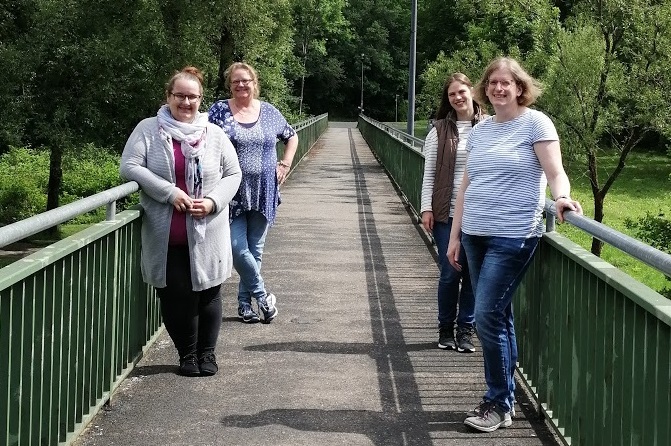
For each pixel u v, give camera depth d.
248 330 6.48
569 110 17.09
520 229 4.20
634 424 2.98
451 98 5.89
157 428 4.40
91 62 20.84
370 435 4.34
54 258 3.56
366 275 8.72
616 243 3.12
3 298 2.99
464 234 4.42
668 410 2.66
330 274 8.74
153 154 5.06
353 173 22.22
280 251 10.13
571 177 19.17
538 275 4.66
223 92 26.05
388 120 109.50
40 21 21.16
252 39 25.70
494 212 4.24
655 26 16.22
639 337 2.95
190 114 5.14
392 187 18.34
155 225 5.11
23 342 3.25
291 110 65.81
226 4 23.61
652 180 33.56
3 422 3.02
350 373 5.42
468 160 4.43
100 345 4.56
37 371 3.46
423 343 6.16
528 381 4.91
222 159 5.27
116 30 21.09
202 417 4.58
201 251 5.12
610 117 17.06
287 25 32.12
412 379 5.30
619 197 28.30
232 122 6.39
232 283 8.26
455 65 23.02
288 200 15.69
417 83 55.59
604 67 16.97
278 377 5.31
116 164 33.91
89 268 4.29
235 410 4.69
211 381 5.21
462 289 5.92
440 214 5.85
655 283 15.49
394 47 109.94
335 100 104.50
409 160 14.44
